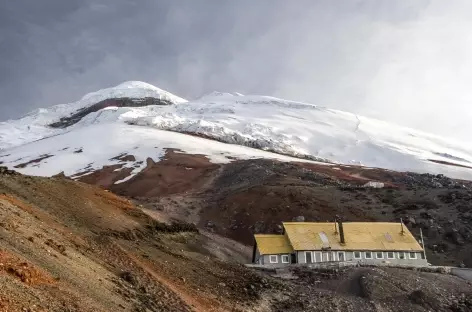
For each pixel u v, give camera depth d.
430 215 93.44
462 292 56.78
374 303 51.38
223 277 51.56
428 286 57.12
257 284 52.66
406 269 68.12
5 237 25.73
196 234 73.19
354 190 112.25
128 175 141.62
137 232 54.09
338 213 97.19
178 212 100.81
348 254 73.50
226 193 113.94
